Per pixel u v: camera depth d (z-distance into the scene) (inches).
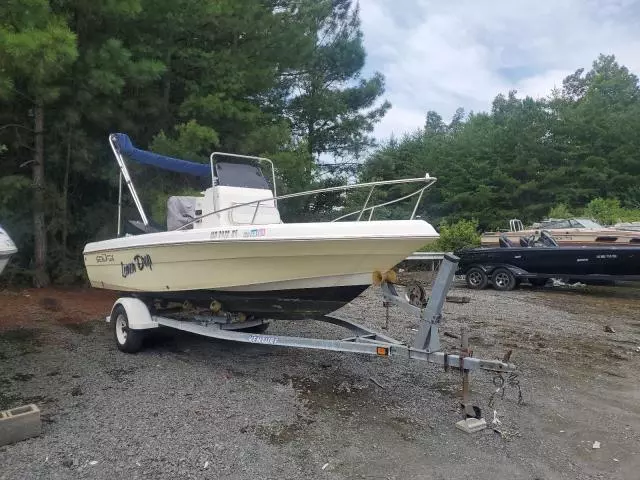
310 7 647.1
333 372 223.0
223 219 237.3
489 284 509.0
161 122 466.6
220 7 450.9
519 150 1069.8
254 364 233.6
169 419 168.7
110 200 496.4
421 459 146.6
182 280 228.7
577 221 637.3
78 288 449.1
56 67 318.3
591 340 290.0
